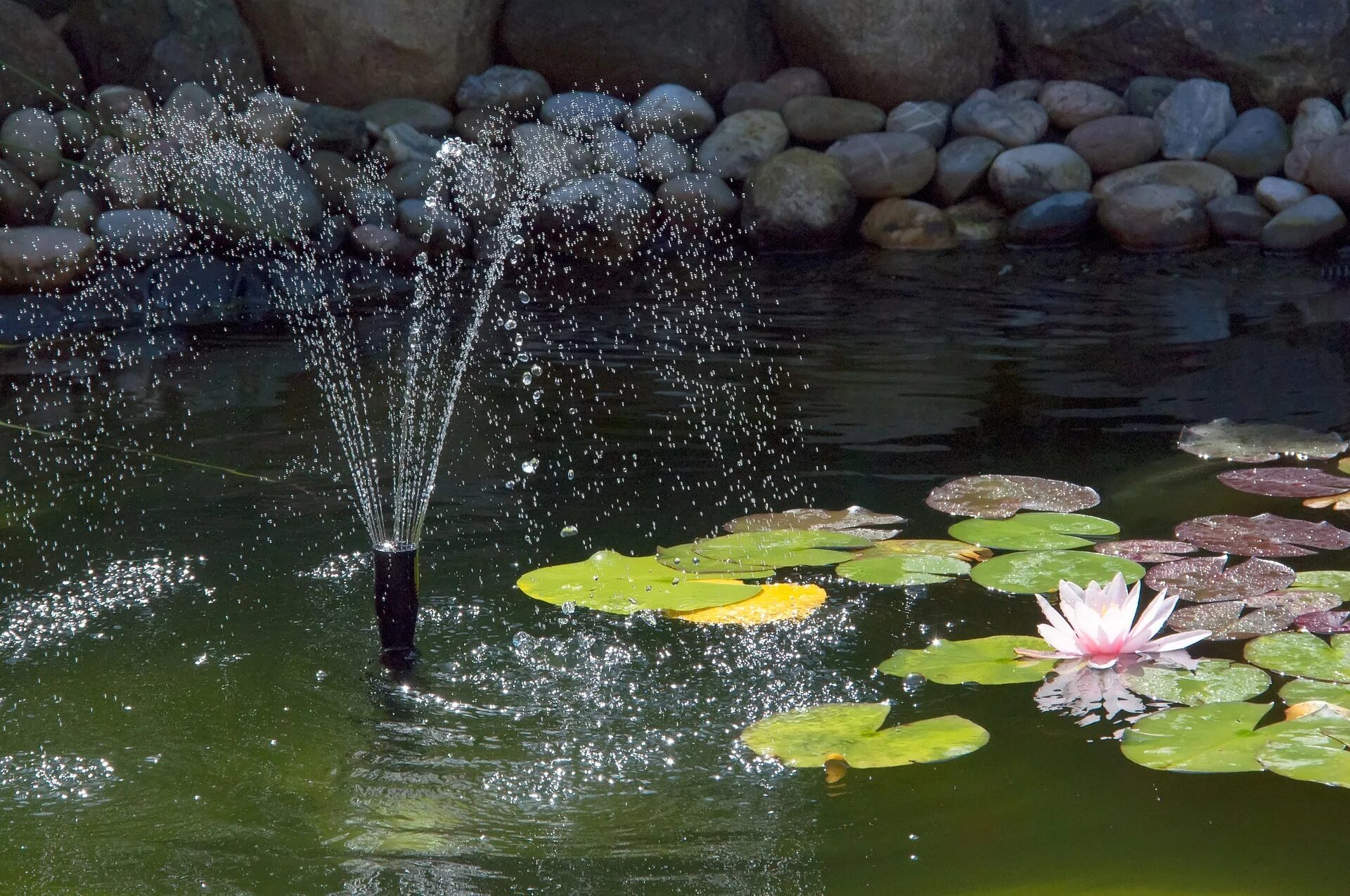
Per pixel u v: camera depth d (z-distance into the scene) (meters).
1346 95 9.30
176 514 3.89
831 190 9.15
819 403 5.12
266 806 2.29
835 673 2.78
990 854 2.09
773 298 7.54
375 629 3.04
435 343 6.48
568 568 3.39
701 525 3.76
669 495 4.04
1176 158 9.30
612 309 7.32
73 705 2.68
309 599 3.22
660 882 2.04
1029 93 10.04
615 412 5.06
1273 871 2.02
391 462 4.42
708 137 9.78
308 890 2.04
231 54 9.27
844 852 2.12
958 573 3.30
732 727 2.55
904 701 2.64
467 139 9.62
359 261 8.45
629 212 8.98
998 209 9.43
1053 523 3.64
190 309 7.46
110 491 4.12
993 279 7.91
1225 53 9.48
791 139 9.88
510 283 8.20
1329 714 2.49
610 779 2.37
